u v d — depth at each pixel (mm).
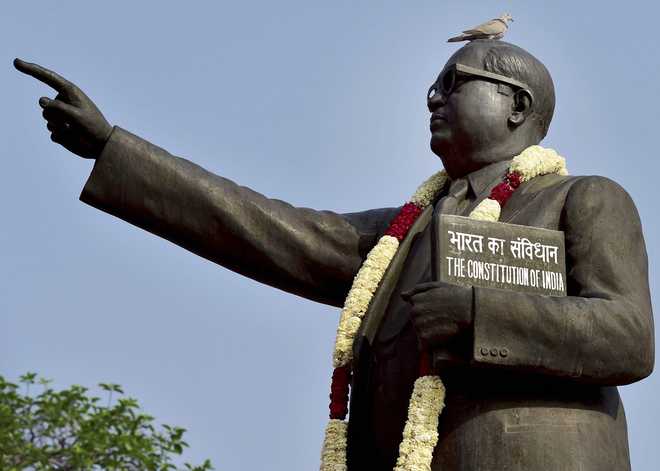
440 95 11055
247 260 11172
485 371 10102
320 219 11305
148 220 11008
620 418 10258
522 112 10992
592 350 9906
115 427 9617
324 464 10594
